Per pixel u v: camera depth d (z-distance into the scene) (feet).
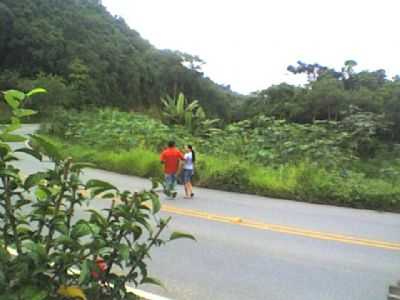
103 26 264.52
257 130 60.54
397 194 39.91
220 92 275.39
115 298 6.74
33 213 6.55
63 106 124.26
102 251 6.39
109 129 70.28
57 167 6.63
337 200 40.37
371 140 76.43
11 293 5.47
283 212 33.40
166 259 19.58
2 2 203.72
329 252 22.36
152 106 253.65
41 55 194.18
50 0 236.84
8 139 6.28
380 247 23.94
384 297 16.46
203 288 16.38
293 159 52.60
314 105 163.43
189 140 64.49
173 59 265.95
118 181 45.42
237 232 25.35
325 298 16.19
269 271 18.78
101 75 214.69
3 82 170.40
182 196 38.52
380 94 150.61
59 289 5.93
